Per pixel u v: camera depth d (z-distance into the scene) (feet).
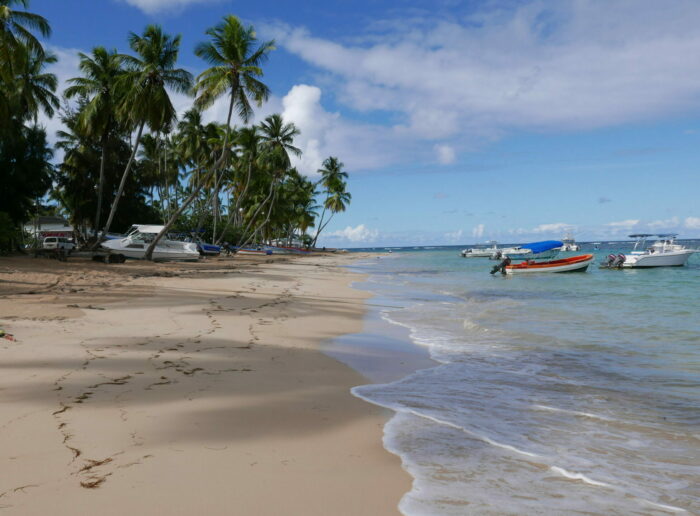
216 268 93.76
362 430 13.48
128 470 10.19
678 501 9.80
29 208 113.91
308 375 19.66
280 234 312.29
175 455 11.09
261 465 10.80
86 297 39.75
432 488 10.05
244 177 186.19
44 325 26.66
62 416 13.30
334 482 10.14
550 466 11.40
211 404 15.02
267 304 42.42
